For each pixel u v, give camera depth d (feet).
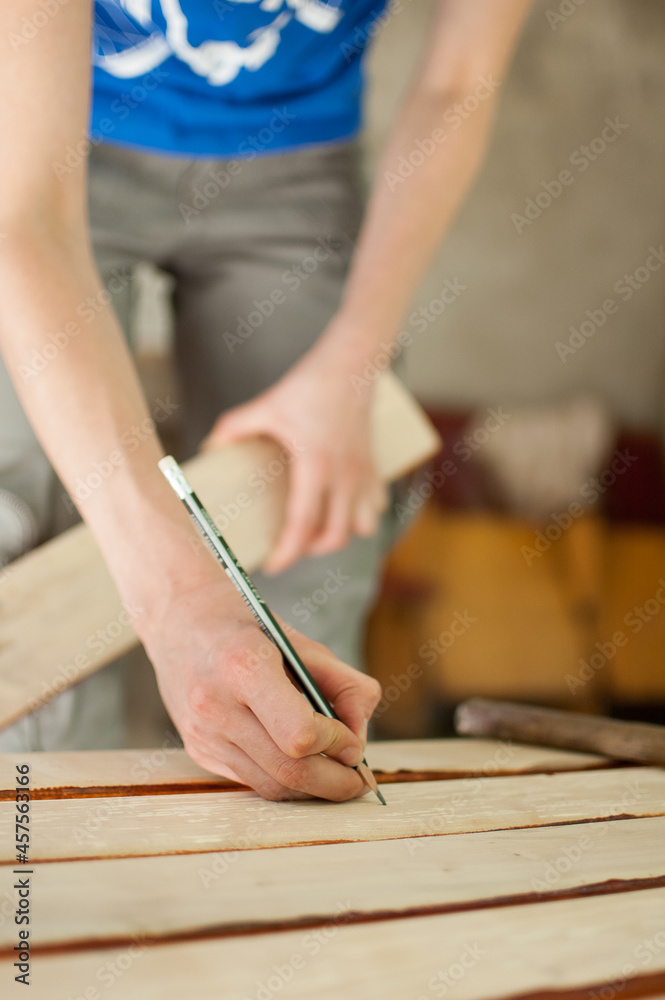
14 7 2.21
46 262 2.36
